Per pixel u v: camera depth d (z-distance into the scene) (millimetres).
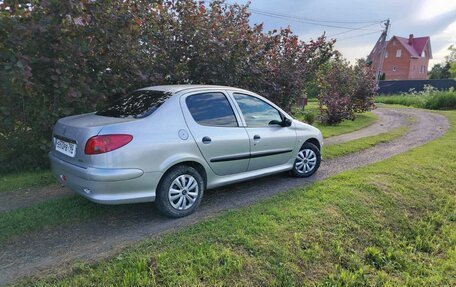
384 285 3445
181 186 4113
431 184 5867
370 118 17078
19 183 5273
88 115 4344
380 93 35969
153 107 4012
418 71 58219
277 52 8773
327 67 15445
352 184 5352
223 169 4547
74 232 3744
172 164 3926
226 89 4781
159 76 6645
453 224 4848
